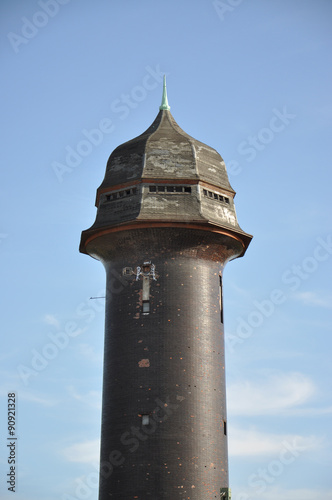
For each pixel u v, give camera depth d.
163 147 56.62
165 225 53.69
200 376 52.50
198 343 53.06
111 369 53.53
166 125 58.66
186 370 52.28
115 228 54.53
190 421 51.47
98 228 55.28
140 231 54.00
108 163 58.22
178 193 55.25
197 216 54.22
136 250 54.81
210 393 52.59
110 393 53.12
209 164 57.16
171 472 50.47
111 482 51.44
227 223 55.88
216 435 52.12
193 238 54.25
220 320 55.09
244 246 57.53
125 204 55.38
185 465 50.66
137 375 52.38
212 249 55.22
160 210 54.41
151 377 52.12
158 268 54.16
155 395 51.78
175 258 54.41
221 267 56.69
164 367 52.22
